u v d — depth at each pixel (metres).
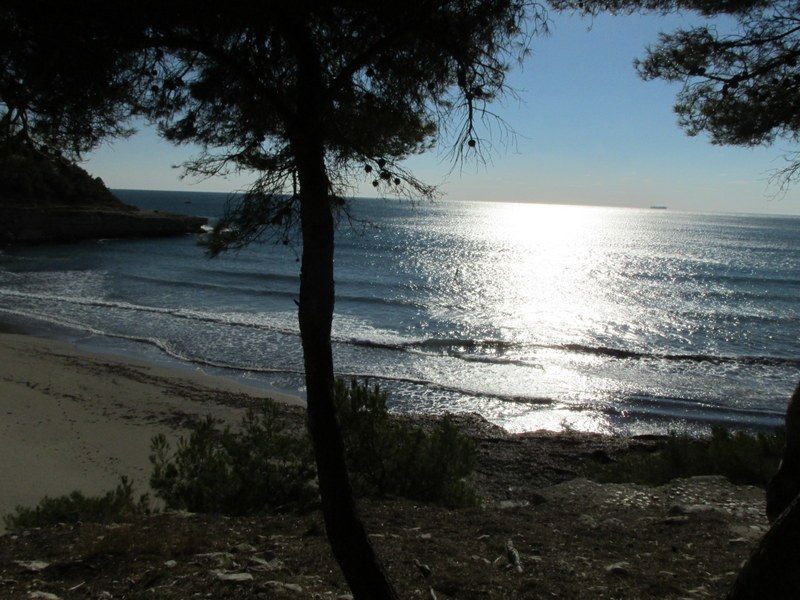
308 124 2.68
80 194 71.50
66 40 2.48
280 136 3.18
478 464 11.23
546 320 30.25
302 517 5.79
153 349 21.41
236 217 2.97
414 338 24.77
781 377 20.58
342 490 2.58
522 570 4.29
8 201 59.28
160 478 6.88
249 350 21.50
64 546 4.78
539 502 7.02
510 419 15.98
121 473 10.63
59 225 63.28
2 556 4.60
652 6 4.72
